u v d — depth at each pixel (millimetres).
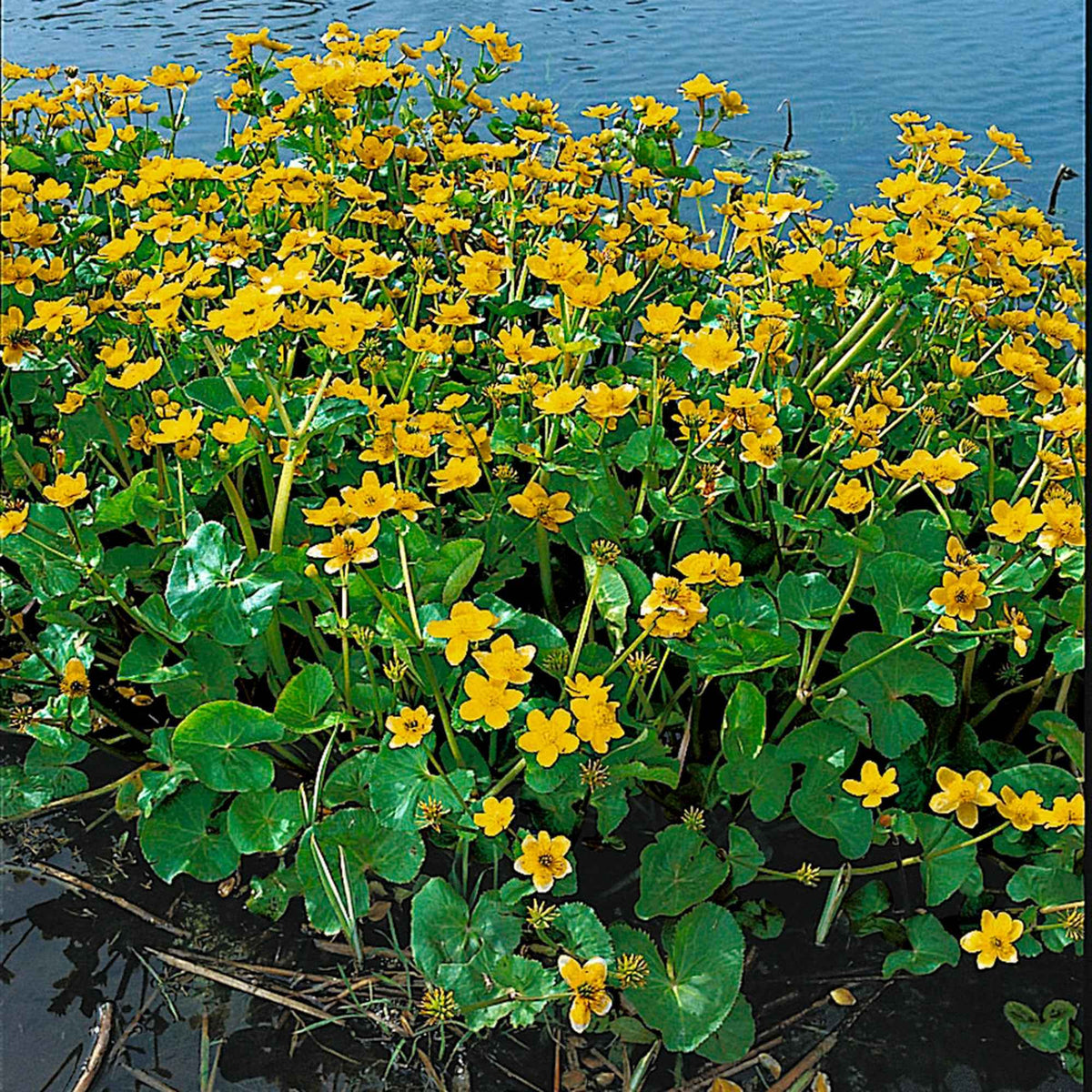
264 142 3035
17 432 2842
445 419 2154
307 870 2002
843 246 2766
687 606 1861
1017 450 2533
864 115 5258
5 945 2137
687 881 1983
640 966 1909
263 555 1975
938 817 2037
